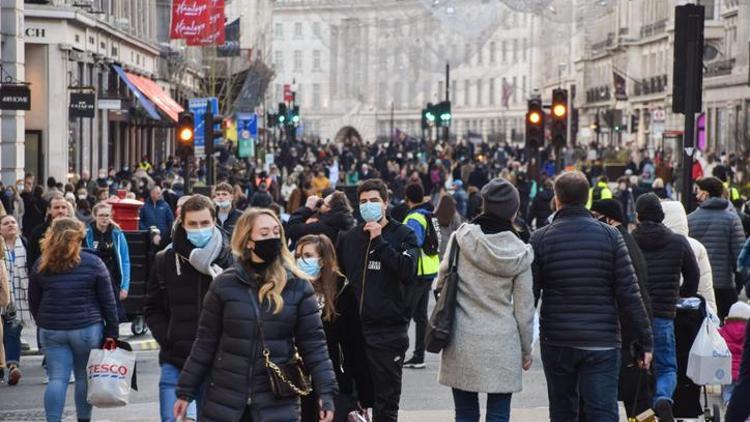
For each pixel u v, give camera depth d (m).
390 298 24.95
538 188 73.94
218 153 110.62
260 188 77.38
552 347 22.38
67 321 25.77
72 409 31.03
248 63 149.62
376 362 24.94
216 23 97.06
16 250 34.75
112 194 74.38
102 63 101.12
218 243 22.47
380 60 65.06
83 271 25.88
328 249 23.66
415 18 62.28
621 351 23.89
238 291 18.05
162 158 136.38
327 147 188.88
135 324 44.06
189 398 18.19
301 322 18.22
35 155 86.75
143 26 122.75
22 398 32.72
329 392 18.22
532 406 30.91
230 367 17.95
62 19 86.62
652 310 25.73
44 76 86.56
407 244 25.23
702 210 33.56
